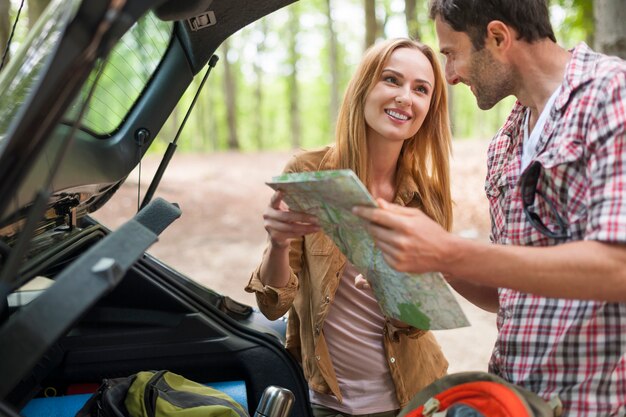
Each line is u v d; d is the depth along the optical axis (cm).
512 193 163
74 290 126
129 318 246
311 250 215
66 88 119
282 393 204
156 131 235
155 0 122
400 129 210
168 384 211
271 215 176
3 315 177
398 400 220
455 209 934
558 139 150
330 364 218
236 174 1595
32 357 123
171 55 232
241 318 268
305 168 223
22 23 654
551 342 156
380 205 140
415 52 213
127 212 1073
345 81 3381
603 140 141
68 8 125
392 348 218
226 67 2884
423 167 229
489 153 183
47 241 210
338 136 220
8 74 155
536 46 160
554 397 153
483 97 168
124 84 220
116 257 133
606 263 135
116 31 120
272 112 4547
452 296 147
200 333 245
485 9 157
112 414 194
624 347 151
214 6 219
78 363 240
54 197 194
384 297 172
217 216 1098
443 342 494
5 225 153
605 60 150
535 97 163
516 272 137
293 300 212
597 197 139
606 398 152
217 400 207
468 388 154
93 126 216
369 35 1533
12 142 118
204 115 3866
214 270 757
